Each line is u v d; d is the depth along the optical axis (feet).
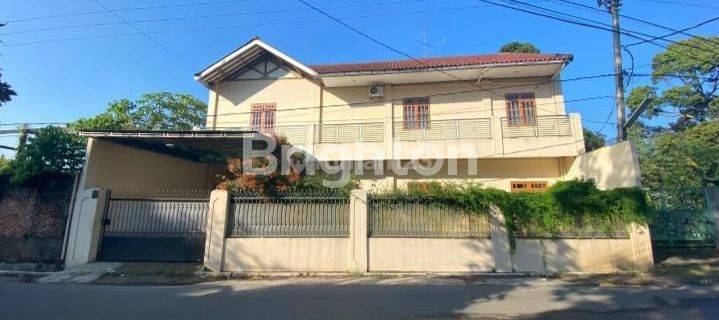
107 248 37.01
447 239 34.01
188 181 56.24
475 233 34.19
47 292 27.07
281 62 58.08
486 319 19.70
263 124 56.85
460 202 34.17
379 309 21.81
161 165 50.70
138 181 46.50
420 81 54.75
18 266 35.83
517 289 27.53
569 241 33.68
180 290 27.89
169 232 37.14
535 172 51.83
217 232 34.88
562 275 32.42
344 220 35.14
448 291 26.89
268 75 58.23
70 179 38.88
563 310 21.45
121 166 43.75
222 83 58.70
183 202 37.63
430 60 61.52
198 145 46.55
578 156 46.98
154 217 37.52
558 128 48.55
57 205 38.17
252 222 35.50
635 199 33.81
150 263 35.99
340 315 20.54
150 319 19.75
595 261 33.24
